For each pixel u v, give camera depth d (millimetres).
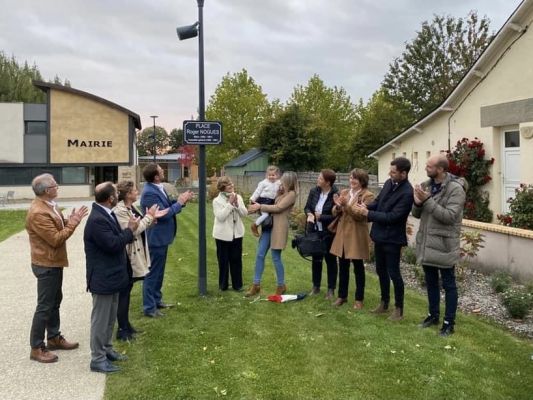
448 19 41344
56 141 36344
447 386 3934
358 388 3926
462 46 41125
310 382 4027
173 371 4250
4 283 7945
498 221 11750
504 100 11656
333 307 6121
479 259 8242
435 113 14695
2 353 4809
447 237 4988
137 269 4996
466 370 4234
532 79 10773
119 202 5105
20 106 35625
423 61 42219
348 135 43438
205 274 6793
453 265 5039
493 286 6898
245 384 3992
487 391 3852
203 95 6680
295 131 37781
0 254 10828
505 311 6000
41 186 4465
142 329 5367
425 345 4793
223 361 4453
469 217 12148
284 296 6457
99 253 4270
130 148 37812
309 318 5688
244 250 10703
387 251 5523
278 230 6570
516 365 4348
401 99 43094
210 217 18594
